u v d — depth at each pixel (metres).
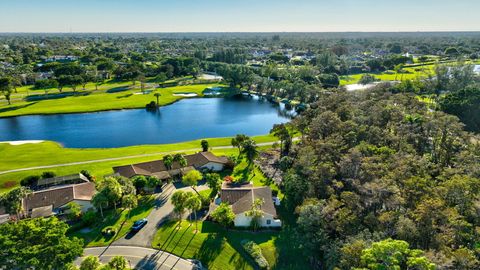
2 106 172.00
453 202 55.00
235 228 63.03
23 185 82.38
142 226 63.81
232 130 143.38
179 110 178.12
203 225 64.12
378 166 64.62
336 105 118.19
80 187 75.25
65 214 68.06
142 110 176.62
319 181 65.44
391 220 49.06
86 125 147.50
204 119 160.75
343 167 67.56
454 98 123.50
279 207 71.56
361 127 90.44
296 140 120.31
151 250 57.00
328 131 94.00
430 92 168.00
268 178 87.38
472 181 57.59
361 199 56.81
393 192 55.38
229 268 52.81
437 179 66.88
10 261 41.38
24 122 151.00
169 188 80.81
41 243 44.09
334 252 46.28
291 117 165.88
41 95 197.12
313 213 53.47
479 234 46.59
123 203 66.81
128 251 56.72
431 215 48.00
